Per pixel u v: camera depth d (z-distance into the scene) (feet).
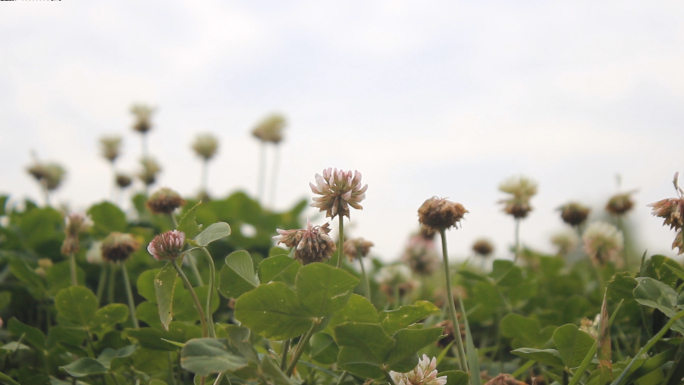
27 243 2.24
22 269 1.74
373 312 1.09
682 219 1.16
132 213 2.77
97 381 1.45
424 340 1.05
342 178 1.13
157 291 1.10
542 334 1.43
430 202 1.26
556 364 1.18
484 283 1.74
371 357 1.07
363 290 2.39
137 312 1.42
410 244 2.36
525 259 2.60
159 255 1.10
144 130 3.25
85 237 2.32
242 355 0.98
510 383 1.16
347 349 1.06
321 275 1.01
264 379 0.97
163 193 1.76
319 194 1.14
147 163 3.22
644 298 1.11
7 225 2.28
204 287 1.40
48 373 1.49
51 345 1.47
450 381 1.15
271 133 3.50
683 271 1.18
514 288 1.74
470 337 1.21
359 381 1.27
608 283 1.22
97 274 2.14
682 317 1.10
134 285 2.12
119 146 3.16
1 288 1.95
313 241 1.12
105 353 1.38
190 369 0.95
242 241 2.58
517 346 1.46
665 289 1.13
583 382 1.19
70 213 1.71
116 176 3.10
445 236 1.26
